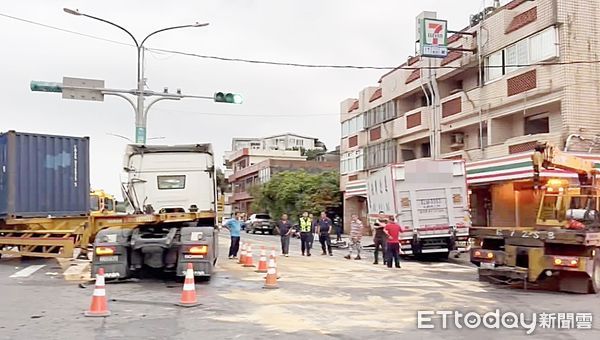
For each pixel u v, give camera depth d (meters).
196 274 13.88
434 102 34.28
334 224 42.09
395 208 22.02
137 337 8.21
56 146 20.11
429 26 30.83
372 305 11.24
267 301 11.62
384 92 41.06
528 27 26.41
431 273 17.67
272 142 125.06
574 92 24.31
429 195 22.27
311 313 10.28
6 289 13.05
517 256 14.16
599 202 15.00
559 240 13.30
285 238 25.06
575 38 24.62
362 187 41.94
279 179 58.47
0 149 19.14
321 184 53.16
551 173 20.62
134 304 11.07
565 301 12.01
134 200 16.59
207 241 14.07
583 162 15.23
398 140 39.34
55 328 8.80
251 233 55.00
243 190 91.69
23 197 19.03
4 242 18.94
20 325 9.02
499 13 28.73
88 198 20.89
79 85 23.38
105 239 14.12
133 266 14.30
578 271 13.09
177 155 16.83
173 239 14.13
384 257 20.88
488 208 29.88
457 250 23.30
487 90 29.27
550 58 24.86
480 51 30.00
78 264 18.97
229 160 111.62
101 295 9.94
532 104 26.22
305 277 16.12
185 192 16.72
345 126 48.56
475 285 14.63
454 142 33.41
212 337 8.26
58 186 20.03
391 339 8.20
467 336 8.48
